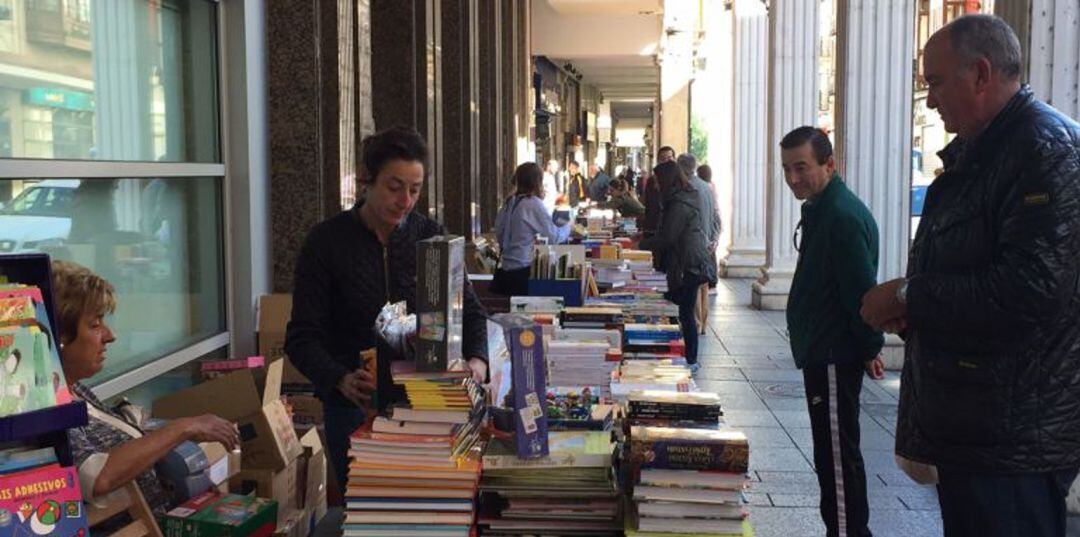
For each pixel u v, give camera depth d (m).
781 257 14.21
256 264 5.93
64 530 2.40
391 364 3.13
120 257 4.72
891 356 9.59
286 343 3.55
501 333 3.49
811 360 4.62
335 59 6.33
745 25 18.34
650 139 60.88
